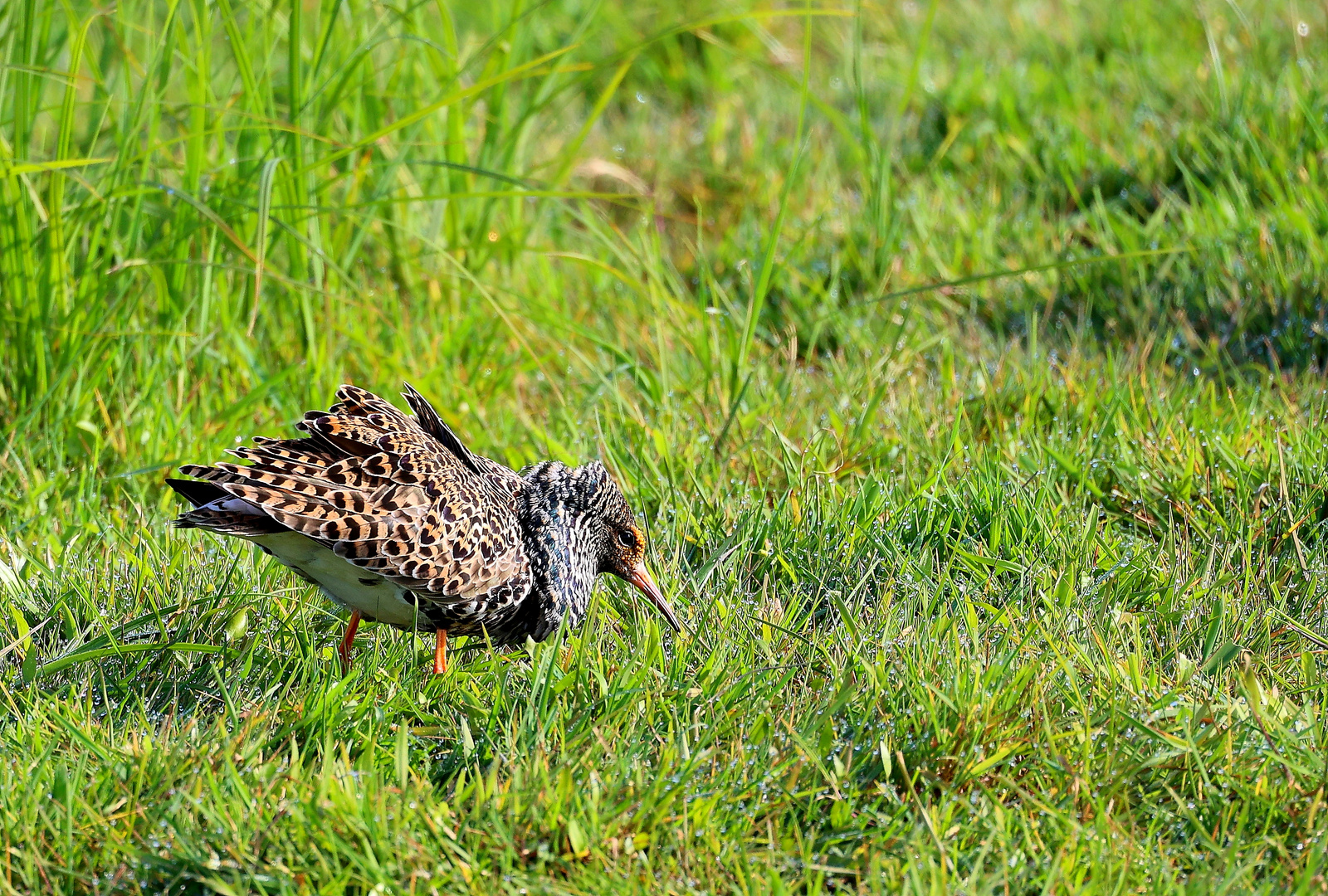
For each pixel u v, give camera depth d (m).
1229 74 19.19
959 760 8.23
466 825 7.69
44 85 14.70
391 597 9.49
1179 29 21.36
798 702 9.10
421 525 9.04
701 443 12.98
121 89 15.05
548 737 8.69
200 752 8.17
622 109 22.88
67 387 13.30
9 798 7.87
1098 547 10.97
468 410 13.98
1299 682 9.34
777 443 12.91
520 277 16.72
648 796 7.85
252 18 15.08
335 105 14.80
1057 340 15.39
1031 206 17.95
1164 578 10.51
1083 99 19.50
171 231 13.84
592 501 10.21
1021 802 8.13
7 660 9.77
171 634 10.12
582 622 10.29
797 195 18.84
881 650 9.53
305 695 9.08
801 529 11.29
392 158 16.20
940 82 20.67
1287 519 11.12
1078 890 7.19
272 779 8.05
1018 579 10.63
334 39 15.92
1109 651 9.35
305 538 9.05
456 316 15.71
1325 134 17.19
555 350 15.12
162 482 12.73
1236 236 15.84
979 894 7.22
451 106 16.02
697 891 7.40
